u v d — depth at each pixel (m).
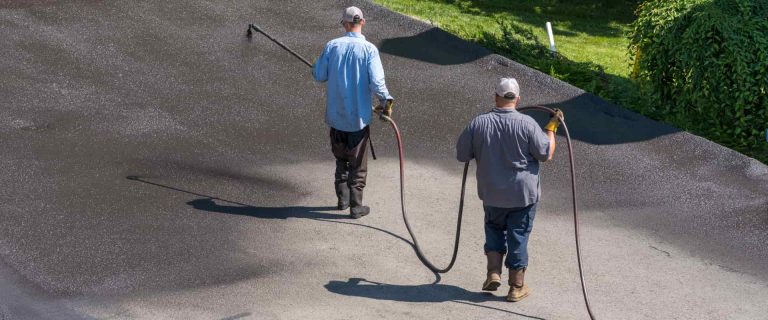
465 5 63.62
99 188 28.69
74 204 27.44
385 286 23.50
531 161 22.23
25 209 26.89
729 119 37.09
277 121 35.28
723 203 30.19
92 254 24.42
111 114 34.75
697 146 34.34
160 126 34.03
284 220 27.17
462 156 22.75
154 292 22.56
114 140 32.53
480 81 40.12
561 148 34.03
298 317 21.62
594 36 61.31
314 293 22.91
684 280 24.81
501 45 44.78
